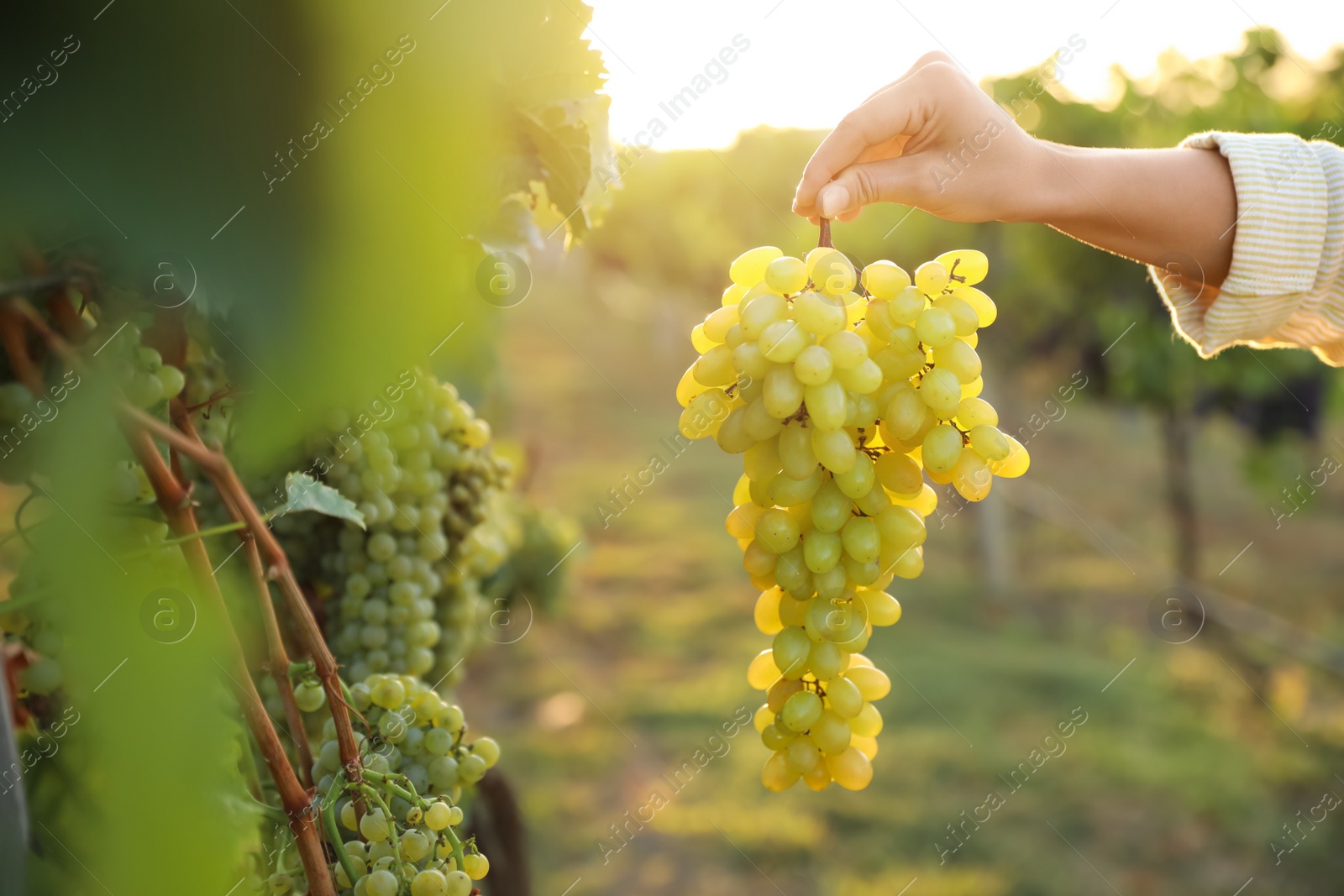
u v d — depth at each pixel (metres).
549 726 4.26
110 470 0.67
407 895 0.83
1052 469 8.38
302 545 1.00
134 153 0.56
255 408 0.57
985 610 5.90
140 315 0.74
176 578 0.67
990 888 3.17
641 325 15.83
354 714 0.88
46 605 0.70
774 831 3.47
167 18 0.56
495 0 0.72
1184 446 5.21
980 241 5.37
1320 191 1.09
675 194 11.20
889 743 4.16
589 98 0.87
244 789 0.74
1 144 0.56
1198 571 5.57
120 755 0.59
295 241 0.55
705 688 4.74
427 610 1.01
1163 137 4.11
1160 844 3.43
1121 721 4.38
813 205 0.99
